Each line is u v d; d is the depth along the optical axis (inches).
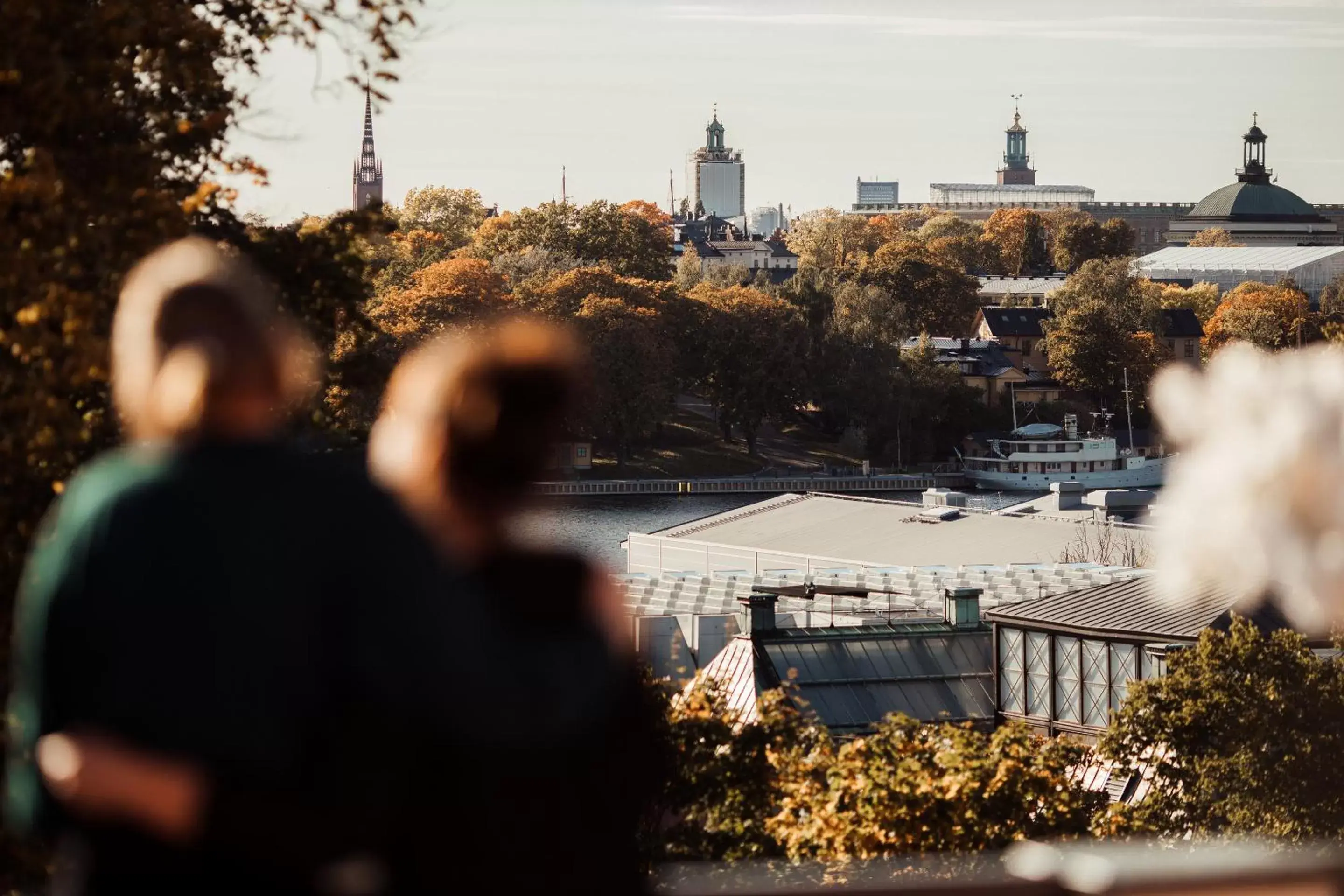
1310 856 274.4
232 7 733.9
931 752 1045.8
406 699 196.4
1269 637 1433.3
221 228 722.2
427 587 197.6
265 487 194.1
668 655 2320.4
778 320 7618.1
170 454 196.7
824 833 964.0
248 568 189.3
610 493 7027.6
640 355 6968.5
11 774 210.7
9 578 531.5
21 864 466.9
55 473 541.3
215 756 188.1
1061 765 1072.8
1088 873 272.5
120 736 187.0
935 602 2672.2
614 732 222.8
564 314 7135.8
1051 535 3449.8
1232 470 200.5
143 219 587.8
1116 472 7514.8
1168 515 206.2
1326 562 196.2
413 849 208.7
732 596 2635.3
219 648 187.5
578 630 221.1
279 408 211.6
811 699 2098.9
